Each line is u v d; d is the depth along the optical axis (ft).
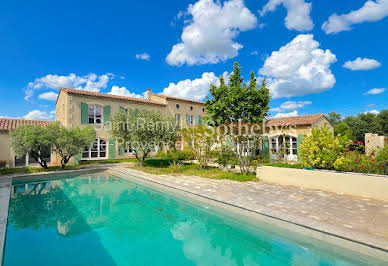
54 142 38.86
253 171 35.68
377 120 89.20
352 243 11.28
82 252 13.35
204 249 13.65
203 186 25.34
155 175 34.32
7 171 38.58
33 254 13.08
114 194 27.55
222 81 33.91
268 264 11.49
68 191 29.12
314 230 12.80
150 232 16.35
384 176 19.16
